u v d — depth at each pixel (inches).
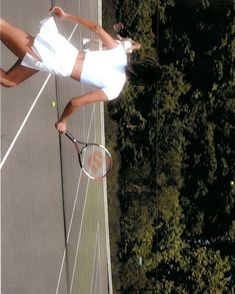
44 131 514.9
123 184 1026.7
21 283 421.7
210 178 1016.2
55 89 564.4
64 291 580.4
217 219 1021.2
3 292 382.0
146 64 327.3
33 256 458.9
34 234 465.7
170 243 1027.9
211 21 983.6
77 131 701.9
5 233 393.1
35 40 316.8
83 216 724.0
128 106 1008.9
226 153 1007.6
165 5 988.6
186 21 995.3
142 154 1020.5
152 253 1034.1
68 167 624.4
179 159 1024.2
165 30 1001.5
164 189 1024.9
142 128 1016.9
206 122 1011.9
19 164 433.7
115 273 1039.6
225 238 1016.2
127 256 1034.7
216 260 1015.6
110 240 1032.8
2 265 382.6
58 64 319.6
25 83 458.9
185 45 997.8
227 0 968.9
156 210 1028.5
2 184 394.0
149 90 1012.5
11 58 408.8
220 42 981.2
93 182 835.4
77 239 671.1
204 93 1008.9
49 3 531.8
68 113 326.6
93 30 331.9
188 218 1034.7
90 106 818.8
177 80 1006.4
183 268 1023.0
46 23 320.8
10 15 422.9
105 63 325.1
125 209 1032.8
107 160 474.0
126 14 972.6
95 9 892.0
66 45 322.7
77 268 663.8
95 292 804.6
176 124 1015.6
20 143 438.9
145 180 1026.1
